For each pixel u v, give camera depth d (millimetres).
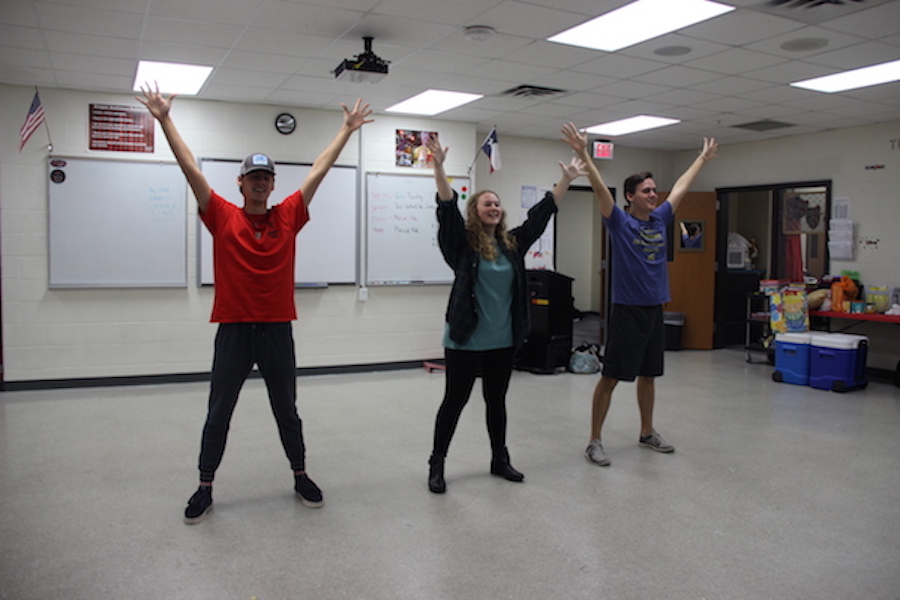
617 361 3803
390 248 6934
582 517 3098
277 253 2953
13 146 5570
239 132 6270
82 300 5836
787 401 5578
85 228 5797
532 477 3631
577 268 12234
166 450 4055
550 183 8406
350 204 6727
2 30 4238
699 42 4473
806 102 6172
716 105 6355
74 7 3854
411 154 7000
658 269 3805
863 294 7094
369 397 5645
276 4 3832
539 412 5137
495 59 4910
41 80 5418
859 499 3367
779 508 3236
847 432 4621
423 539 2844
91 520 3004
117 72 5199
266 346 2994
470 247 3213
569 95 6035
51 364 5777
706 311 8562
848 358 5938
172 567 2572
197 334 6211
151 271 6020
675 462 3918
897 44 4480
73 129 5715
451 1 3783
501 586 2457
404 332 7062
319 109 6535
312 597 2369
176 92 5844
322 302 6688
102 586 2422
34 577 2480
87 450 4043
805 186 7719
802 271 8102
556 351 6742
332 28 4246
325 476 3617
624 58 4855
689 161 9094
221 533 2885
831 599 2396
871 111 6496
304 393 5805
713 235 8531
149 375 6074
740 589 2459
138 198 5945
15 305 5656
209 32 4301
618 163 8875
